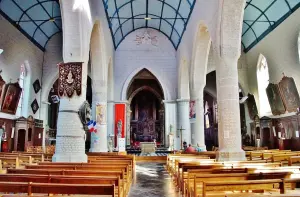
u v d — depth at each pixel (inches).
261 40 850.1
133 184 367.9
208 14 567.8
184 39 861.8
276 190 223.6
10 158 370.3
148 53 1040.8
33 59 880.9
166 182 385.1
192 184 227.5
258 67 901.2
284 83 731.4
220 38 493.7
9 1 683.4
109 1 727.1
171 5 810.2
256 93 906.1
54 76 957.2
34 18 802.2
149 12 917.8
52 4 753.6
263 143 845.2
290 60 707.4
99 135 723.4
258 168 239.0
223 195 159.6
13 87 745.0
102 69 729.0
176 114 1007.0
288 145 724.0
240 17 486.3
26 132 788.0
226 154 451.8
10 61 743.7
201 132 711.1
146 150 928.9
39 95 933.8
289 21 703.1
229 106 474.3
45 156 512.1
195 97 727.1
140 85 1360.7
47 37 942.4
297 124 700.0
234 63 490.9
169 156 510.9
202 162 327.3
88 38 512.7
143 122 1528.1
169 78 1031.0
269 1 713.6
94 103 732.7
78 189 155.9
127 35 1048.8
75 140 444.1
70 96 455.2
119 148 829.8
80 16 470.9
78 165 300.4
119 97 1005.2
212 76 1170.0
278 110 782.5
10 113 760.3
